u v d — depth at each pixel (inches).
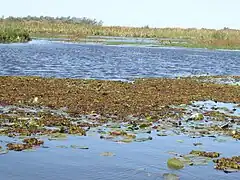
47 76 1453.0
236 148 625.0
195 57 2778.1
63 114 806.5
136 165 522.6
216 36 4475.9
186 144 634.8
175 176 485.1
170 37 5659.5
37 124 707.4
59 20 7175.2
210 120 818.2
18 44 3302.2
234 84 1411.2
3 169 490.3
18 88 1092.5
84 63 2011.6
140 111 869.2
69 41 4185.5
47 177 471.5
